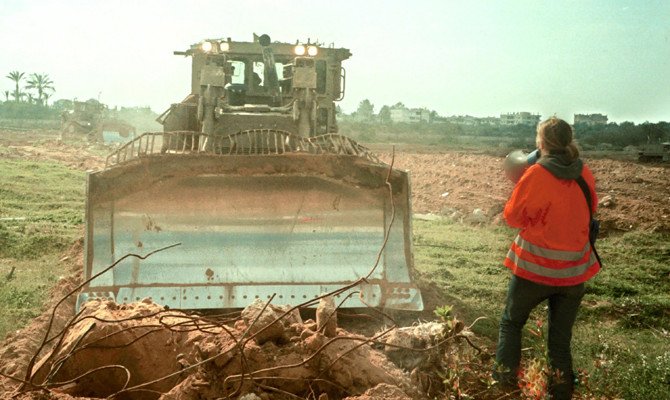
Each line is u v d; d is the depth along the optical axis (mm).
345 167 7062
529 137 106438
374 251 7066
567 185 4848
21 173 21078
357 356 4590
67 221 12930
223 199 7062
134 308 5367
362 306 6758
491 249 11797
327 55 10531
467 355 5488
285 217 7109
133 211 6918
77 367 4852
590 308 8430
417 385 4727
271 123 8734
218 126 8664
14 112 129000
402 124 124938
